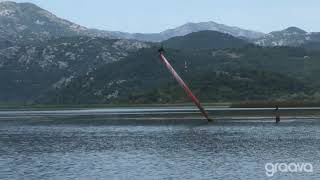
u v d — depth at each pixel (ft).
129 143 415.23
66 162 315.99
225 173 263.90
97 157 336.70
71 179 258.57
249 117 613.93
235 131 482.69
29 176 268.82
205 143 401.08
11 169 291.99
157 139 437.58
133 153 352.49
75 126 590.14
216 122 579.07
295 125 521.65
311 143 384.68
